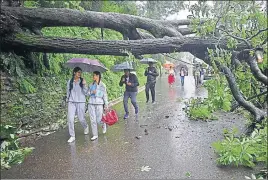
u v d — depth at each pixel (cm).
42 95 858
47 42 768
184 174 487
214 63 663
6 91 720
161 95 1723
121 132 800
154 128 845
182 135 754
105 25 884
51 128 852
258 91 791
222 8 648
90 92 745
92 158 579
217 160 534
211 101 693
